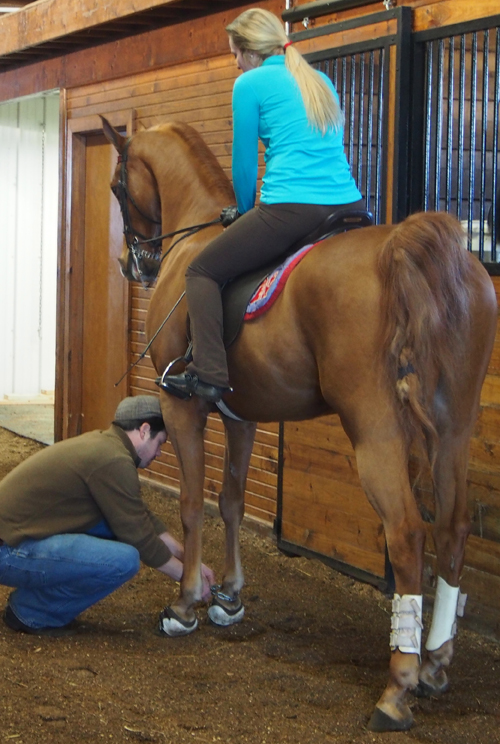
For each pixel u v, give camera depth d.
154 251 3.74
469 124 3.64
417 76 3.65
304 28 4.26
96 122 6.18
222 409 3.10
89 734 2.30
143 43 5.63
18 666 2.74
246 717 2.47
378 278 2.34
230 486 3.42
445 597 2.64
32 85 7.05
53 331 9.06
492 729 2.44
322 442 4.20
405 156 3.68
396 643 2.36
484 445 3.37
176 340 3.19
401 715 2.40
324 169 2.70
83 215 6.57
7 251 8.75
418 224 2.29
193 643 3.14
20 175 8.67
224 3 4.92
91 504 3.08
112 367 6.24
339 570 4.12
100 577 3.01
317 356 2.50
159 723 2.40
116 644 3.08
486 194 3.97
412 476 3.58
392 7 3.73
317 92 2.69
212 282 2.79
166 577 3.90
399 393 2.28
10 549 3.03
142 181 3.65
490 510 3.35
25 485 3.06
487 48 3.35
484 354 2.46
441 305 2.26
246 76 2.77
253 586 3.94
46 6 6.09
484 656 3.15
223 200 3.37
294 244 2.74
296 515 4.39
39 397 9.01
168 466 5.67
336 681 2.76
